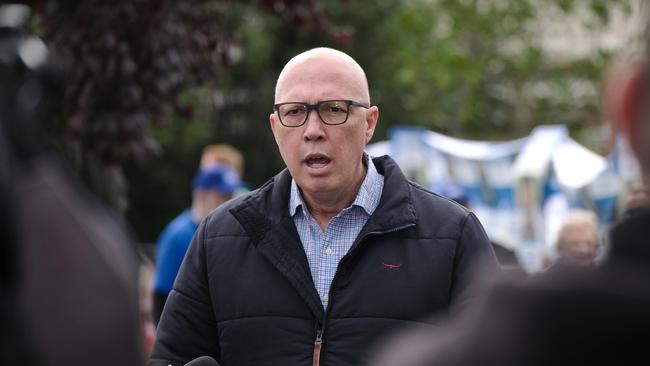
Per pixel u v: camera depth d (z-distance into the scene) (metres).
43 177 1.63
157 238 24.34
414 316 4.28
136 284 1.70
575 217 8.27
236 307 4.40
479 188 13.06
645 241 1.61
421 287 4.30
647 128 1.59
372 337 4.25
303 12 6.61
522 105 27.30
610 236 1.65
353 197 4.53
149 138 5.80
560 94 26.48
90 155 5.66
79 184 1.74
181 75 5.99
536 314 1.58
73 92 5.51
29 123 1.66
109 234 1.68
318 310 4.32
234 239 4.51
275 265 4.38
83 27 5.59
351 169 4.46
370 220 4.39
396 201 4.42
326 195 4.46
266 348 4.33
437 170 13.27
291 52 23.47
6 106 1.65
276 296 4.36
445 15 26.39
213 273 4.48
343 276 4.34
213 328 4.53
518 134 27.33
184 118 6.12
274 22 22.48
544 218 12.51
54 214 1.60
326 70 4.47
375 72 24.81
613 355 1.56
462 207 4.55
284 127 4.49
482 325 1.63
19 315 1.56
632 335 1.55
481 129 27.64
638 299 1.55
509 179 12.94
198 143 23.39
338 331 4.28
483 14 25.47
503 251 8.45
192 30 6.07
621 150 1.67
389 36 24.52
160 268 7.95
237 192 8.38
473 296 4.23
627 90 1.61
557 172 12.28
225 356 4.43
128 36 5.65
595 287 1.57
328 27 6.70
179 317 4.54
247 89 24.05
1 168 1.59
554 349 1.57
